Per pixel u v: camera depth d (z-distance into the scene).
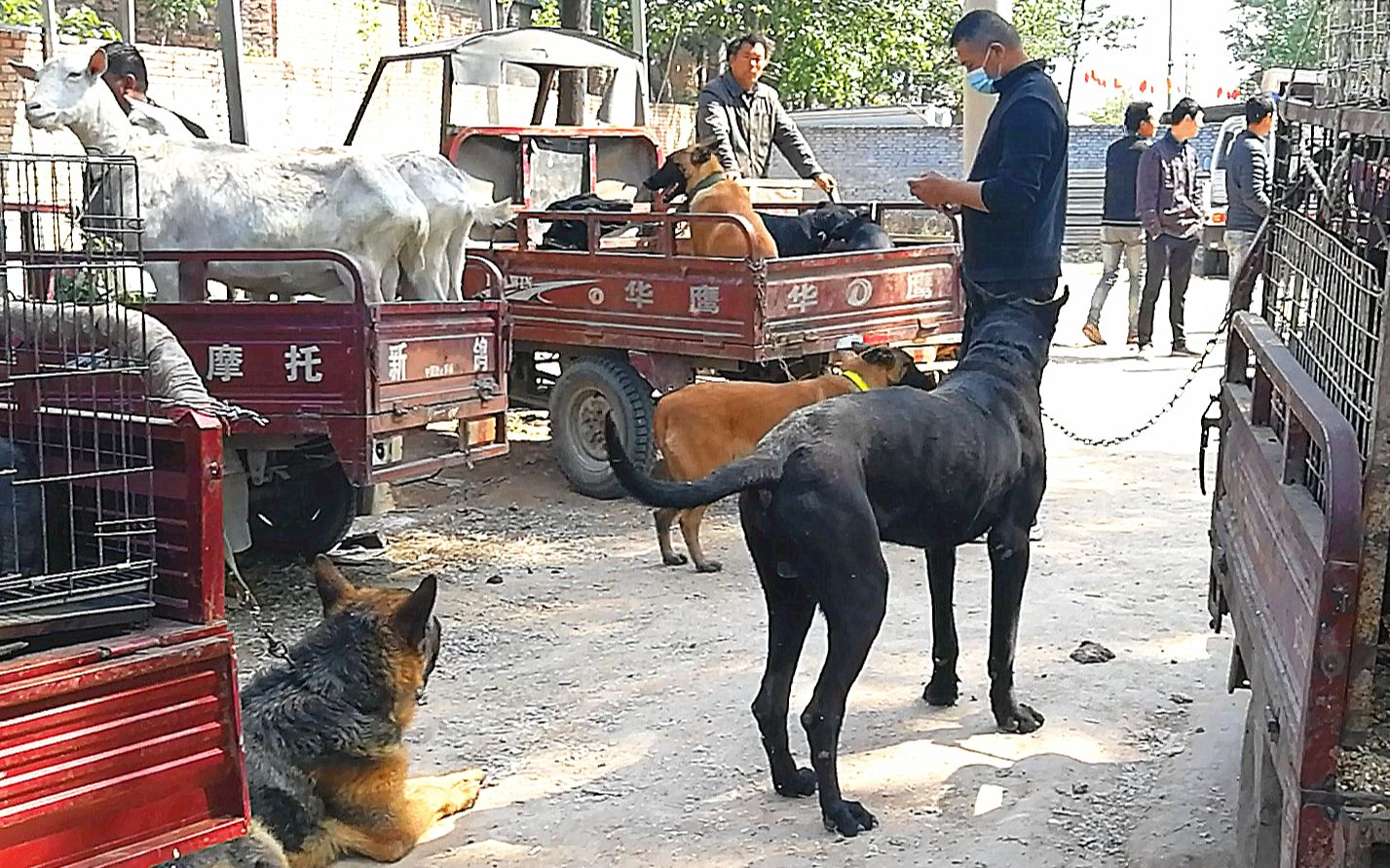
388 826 4.34
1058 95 6.24
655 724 5.35
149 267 6.81
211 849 3.73
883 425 4.52
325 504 7.39
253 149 7.11
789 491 4.35
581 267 8.71
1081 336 15.88
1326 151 4.34
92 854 3.02
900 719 5.34
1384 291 2.83
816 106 29.64
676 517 7.54
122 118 6.91
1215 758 4.94
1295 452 3.35
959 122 33.44
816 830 4.50
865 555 4.36
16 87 13.62
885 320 8.80
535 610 6.77
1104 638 6.22
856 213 9.48
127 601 3.26
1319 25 4.53
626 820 4.59
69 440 3.50
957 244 9.43
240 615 6.71
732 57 10.12
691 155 9.20
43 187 6.68
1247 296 4.82
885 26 26.27
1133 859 4.28
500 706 5.56
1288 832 2.88
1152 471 9.44
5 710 2.86
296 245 6.93
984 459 4.71
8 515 3.50
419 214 7.12
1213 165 24.06
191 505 3.23
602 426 8.86
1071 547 7.70
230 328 6.32
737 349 8.01
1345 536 2.69
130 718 3.06
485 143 10.42
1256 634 3.52
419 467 6.55
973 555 7.57
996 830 4.47
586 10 15.46
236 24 11.51
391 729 4.34
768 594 4.63
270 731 4.20
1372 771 2.75
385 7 21.45
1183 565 7.34
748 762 5.01
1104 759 4.98
